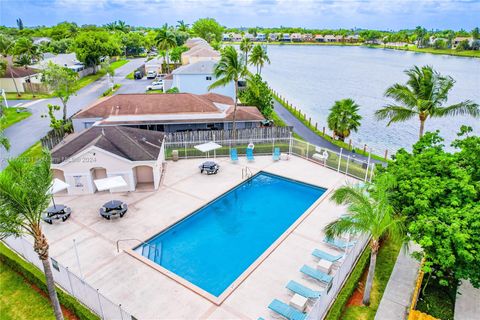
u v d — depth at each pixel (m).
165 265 19.59
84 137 29.20
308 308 15.88
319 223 23.28
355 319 15.68
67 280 16.69
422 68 28.75
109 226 22.64
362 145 43.78
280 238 21.38
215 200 26.66
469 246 13.45
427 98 28.09
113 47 95.00
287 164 33.72
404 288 17.72
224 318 15.35
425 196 15.89
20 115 51.25
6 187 11.82
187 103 42.34
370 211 14.97
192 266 19.58
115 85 75.38
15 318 15.88
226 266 19.64
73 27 159.75
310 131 47.47
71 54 100.19
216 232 23.06
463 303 16.75
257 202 27.28
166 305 16.09
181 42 134.38
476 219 14.19
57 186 23.00
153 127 41.00
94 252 19.94
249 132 37.50
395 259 20.00
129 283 17.50
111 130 29.86
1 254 19.67
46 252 13.34
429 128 52.22
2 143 31.70
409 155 20.14
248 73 38.75
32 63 86.56
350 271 18.77
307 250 20.31
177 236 22.47
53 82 44.78
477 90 80.44
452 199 15.64
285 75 103.50
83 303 16.22
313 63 135.88
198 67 55.47
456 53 178.50
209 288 17.89
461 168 17.34
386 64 134.75
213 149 33.28
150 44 152.75
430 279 18.23
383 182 16.45
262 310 15.84
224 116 41.31
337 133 42.72
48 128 45.50
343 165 31.41
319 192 28.88
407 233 16.38
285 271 18.48
